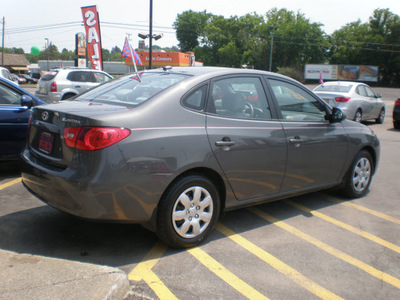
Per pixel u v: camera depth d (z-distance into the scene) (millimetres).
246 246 3637
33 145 3611
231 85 3820
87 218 2984
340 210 4793
